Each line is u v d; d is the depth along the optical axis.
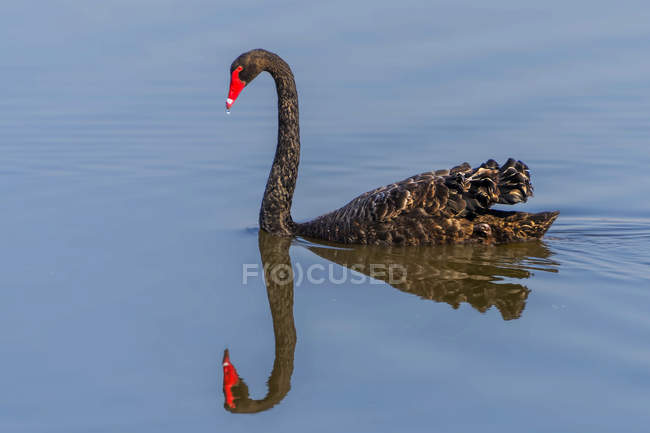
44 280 12.98
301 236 15.72
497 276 13.17
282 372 10.30
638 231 15.38
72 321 11.58
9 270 13.37
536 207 16.97
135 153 20.39
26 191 17.70
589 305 11.88
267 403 9.55
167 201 17.27
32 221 15.84
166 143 21.09
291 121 15.60
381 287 12.89
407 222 14.58
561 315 11.57
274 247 14.96
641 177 18.44
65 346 10.85
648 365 10.09
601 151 19.77
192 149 20.77
